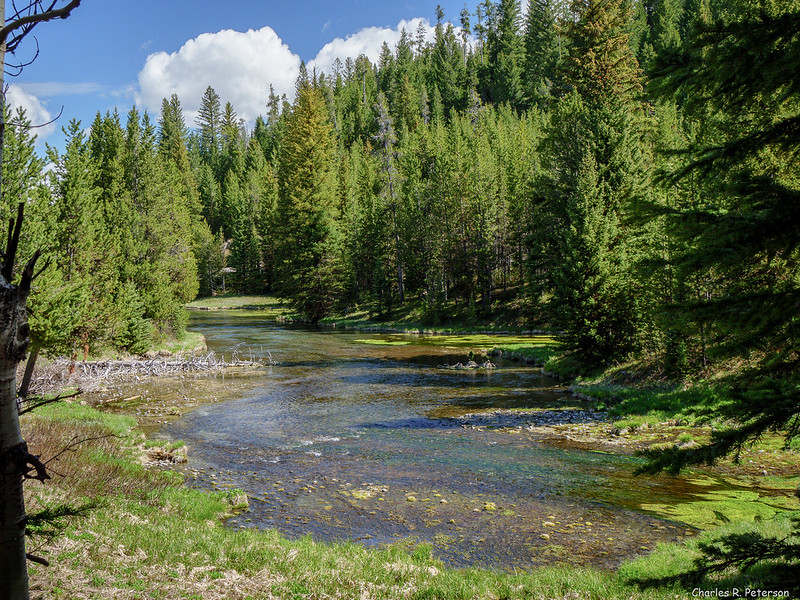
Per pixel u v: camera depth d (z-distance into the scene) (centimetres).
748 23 436
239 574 827
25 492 997
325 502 1305
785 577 438
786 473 1401
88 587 711
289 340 4919
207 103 15025
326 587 792
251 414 2252
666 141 3228
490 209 5800
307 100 7056
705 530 1085
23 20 376
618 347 2678
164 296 4119
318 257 6862
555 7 11238
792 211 416
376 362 3697
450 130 8944
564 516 1196
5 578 363
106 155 4253
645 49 8044
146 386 2886
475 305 5956
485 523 1166
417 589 802
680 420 1892
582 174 3009
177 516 1131
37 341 1964
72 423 1745
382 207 7131
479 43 16600
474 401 2466
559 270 2888
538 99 4272
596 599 759
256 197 11000
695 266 455
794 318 438
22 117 1942
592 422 2028
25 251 1931
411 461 1622
